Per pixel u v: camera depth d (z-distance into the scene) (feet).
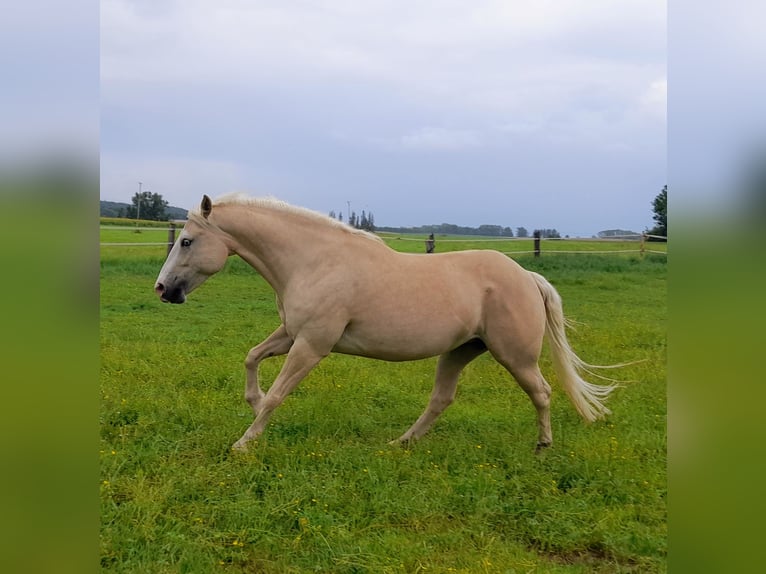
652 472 14.02
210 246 15.39
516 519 12.16
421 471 13.79
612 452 15.07
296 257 15.26
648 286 49.93
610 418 18.21
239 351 25.68
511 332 15.76
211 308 37.42
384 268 15.24
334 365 24.00
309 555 10.55
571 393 16.88
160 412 16.89
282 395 15.07
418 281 15.25
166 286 15.37
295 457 14.16
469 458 14.83
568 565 10.79
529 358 16.01
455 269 15.78
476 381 22.47
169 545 10.50
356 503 12.27
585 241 75.00
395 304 15.01
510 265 16.30
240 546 10.68
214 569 10.06
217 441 15.03
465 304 15.44
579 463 14.48
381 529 11.57
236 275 51.16
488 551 10.82
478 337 16.33
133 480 12.75
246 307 38.09
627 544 11.22
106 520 11.12
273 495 12.41
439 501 12.45
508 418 18.26
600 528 11.60
